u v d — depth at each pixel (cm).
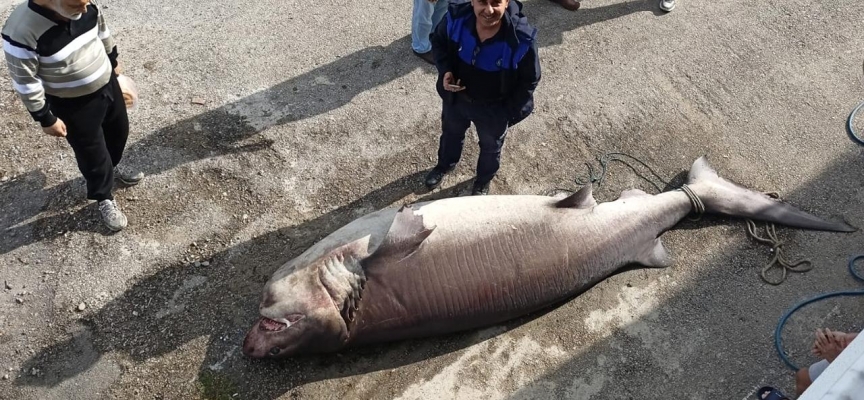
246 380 378
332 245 383
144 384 371
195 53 529
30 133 466
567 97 531
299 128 489
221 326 393
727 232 459
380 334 373
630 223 420
